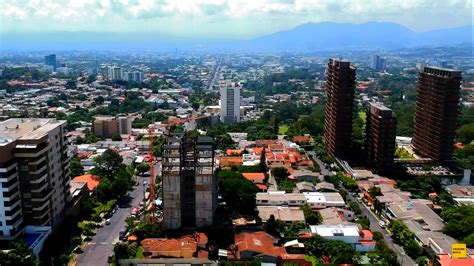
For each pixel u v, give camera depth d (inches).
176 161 7273.6
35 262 5989.2
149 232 7111.2
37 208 6791.3
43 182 6850.4
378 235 7204.7
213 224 7421.3
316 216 7854.3
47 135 6963.6
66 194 7810.0
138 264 4473.4
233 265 6082.7
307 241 6924.2
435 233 7317.9
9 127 7332.7
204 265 4510.3
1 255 5762.8
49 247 6663.4
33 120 7819.9
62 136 7632.9
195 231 7180.1
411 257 6761.8
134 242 6978.4
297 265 6220.5
